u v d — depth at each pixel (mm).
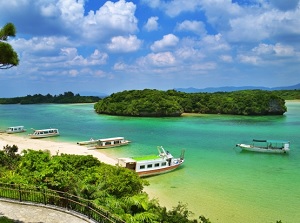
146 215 18016
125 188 22891
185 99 166500
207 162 52156
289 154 59125
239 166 49469
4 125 107188
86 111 177125
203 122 116938
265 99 146750
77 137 80375
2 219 15039
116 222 15203
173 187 38406
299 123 111938
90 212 16188
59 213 16781
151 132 89312
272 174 44594
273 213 29844
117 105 150500
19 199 18172
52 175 21016
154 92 163875
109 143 66188
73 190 19625
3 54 14789
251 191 36656
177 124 110312
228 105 152875
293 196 34875
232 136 81375
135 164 43312
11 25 15422
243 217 28828
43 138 78250
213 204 32281
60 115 149625
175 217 19453
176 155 57938
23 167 24016
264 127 100750
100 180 23188
